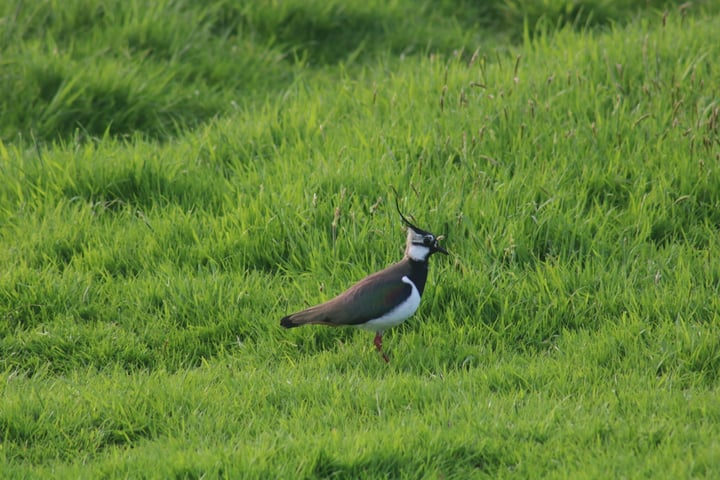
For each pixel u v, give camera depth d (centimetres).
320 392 970
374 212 1241
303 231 1234
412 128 1450
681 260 1161
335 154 1400
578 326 1099
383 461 841
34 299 1141
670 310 1088
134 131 1616
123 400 956
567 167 1329
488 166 1333
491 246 1188
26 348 1081
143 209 1330
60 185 1347
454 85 1591
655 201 1265
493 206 1249
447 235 1209
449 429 887
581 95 1486
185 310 1130
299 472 823
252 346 1081
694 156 1313
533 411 920
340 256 1209
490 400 944
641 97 1486
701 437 850
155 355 1074
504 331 1090
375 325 1048
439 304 1141
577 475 804
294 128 1500
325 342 1107
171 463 835
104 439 914
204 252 1220
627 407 926
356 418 923
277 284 1179
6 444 894
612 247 1203
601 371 1003
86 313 1140
